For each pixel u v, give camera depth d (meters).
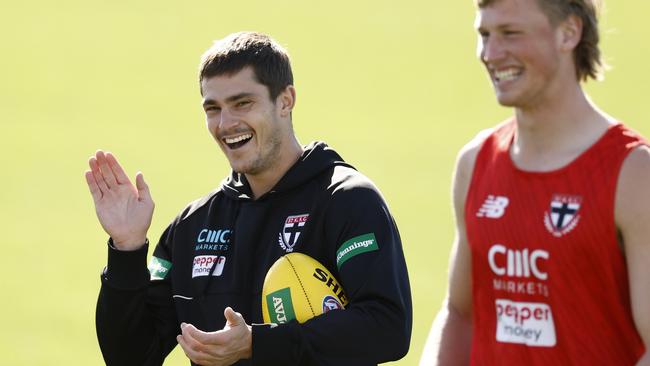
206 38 101.94
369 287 16.27
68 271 48.72
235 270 17.28
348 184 16.97
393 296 16.28
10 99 83.56
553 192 12.85
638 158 12.48
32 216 57.19
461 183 13.98
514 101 12.82
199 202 18.33
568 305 12.82
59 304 44.44
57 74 91.06
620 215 12.48
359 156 68.62
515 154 13.34
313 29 104.06
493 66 12.86
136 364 18.19
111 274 17.58
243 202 17.67
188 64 95.06
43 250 51.62
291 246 17.02
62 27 104.50
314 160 17.36
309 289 16.47
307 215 17.06
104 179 17.72
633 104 76.19
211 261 17.58
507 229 13.16
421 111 80.38
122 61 95.44
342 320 16.03
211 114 17.38
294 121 78.25
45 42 100.06
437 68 91.94
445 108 81.00
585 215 12.61
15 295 45.41
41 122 77.50
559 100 12.88
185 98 85.31
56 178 64.25
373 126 76.69
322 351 15.92
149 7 111.19
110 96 85.56
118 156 68.69
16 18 107.19
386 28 103.81
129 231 17.53
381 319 16.14
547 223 12.84
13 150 70.06
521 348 13.17
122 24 106.00
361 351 16.08
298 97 85.12
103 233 54.50
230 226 17.69
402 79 89.50
